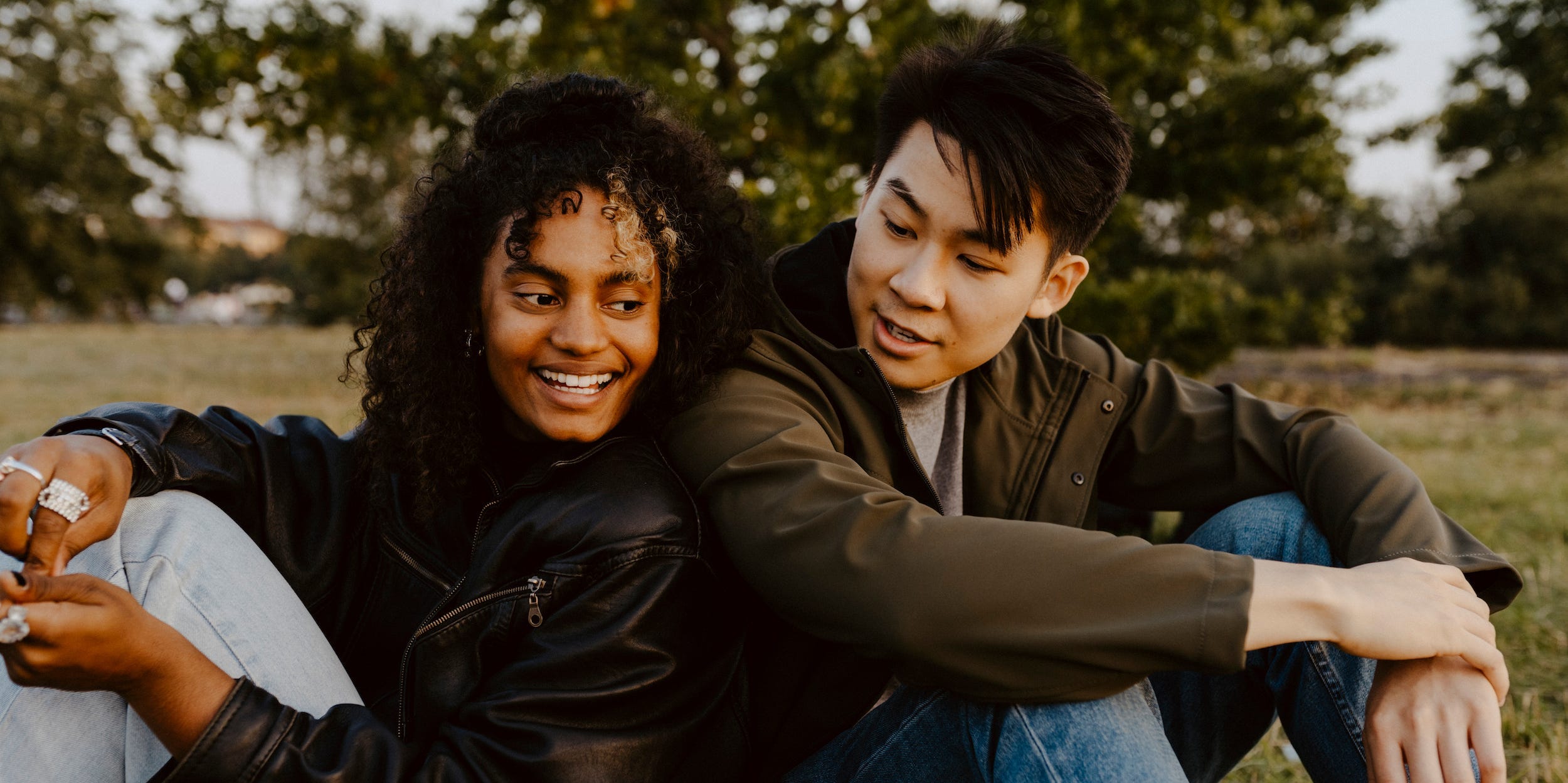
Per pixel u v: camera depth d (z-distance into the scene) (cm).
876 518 113
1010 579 106
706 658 124
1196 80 679
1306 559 142
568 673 112
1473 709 113
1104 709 111
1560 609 271
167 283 2672
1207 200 687
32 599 91
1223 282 667
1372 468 142
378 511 136
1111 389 162
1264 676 143
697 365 133
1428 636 112
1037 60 138
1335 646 126
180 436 128
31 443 109
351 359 141
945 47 144
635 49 629
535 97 125
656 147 127
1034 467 159
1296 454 151
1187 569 108
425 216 127
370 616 134
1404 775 115
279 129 694
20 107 2316
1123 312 595
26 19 2359
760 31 637
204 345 1639
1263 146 658
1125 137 145
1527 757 189
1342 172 696
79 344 1559
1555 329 1822
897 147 142
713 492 125
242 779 100
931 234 136
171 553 114
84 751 112
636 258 119
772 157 564
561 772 107
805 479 119
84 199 2403
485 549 123
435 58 616
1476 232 2002
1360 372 1273
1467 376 1220
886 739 127
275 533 134
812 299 151
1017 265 138
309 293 2583
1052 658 106
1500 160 2473
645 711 115
